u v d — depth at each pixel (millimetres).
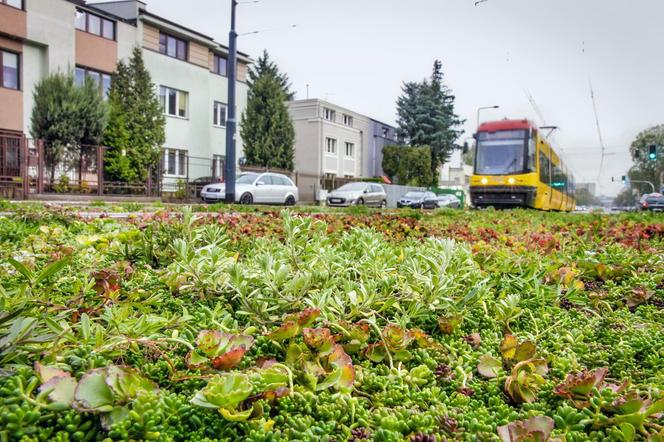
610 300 2553
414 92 53812
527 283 2471
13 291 1521
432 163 54219
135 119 22766
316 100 41625
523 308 2289
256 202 22234
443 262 2020
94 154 20547
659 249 4141
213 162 26766
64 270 2602
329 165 43250
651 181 73500
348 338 1632
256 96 34219
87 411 1005
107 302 1847
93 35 23984
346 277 2234
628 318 2236
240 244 3459
